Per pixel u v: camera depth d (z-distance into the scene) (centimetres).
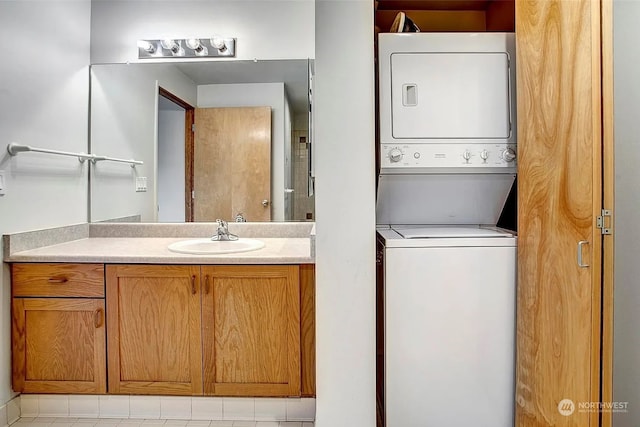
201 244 223
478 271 170
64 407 195
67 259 187
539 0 152
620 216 133
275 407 193
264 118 245
